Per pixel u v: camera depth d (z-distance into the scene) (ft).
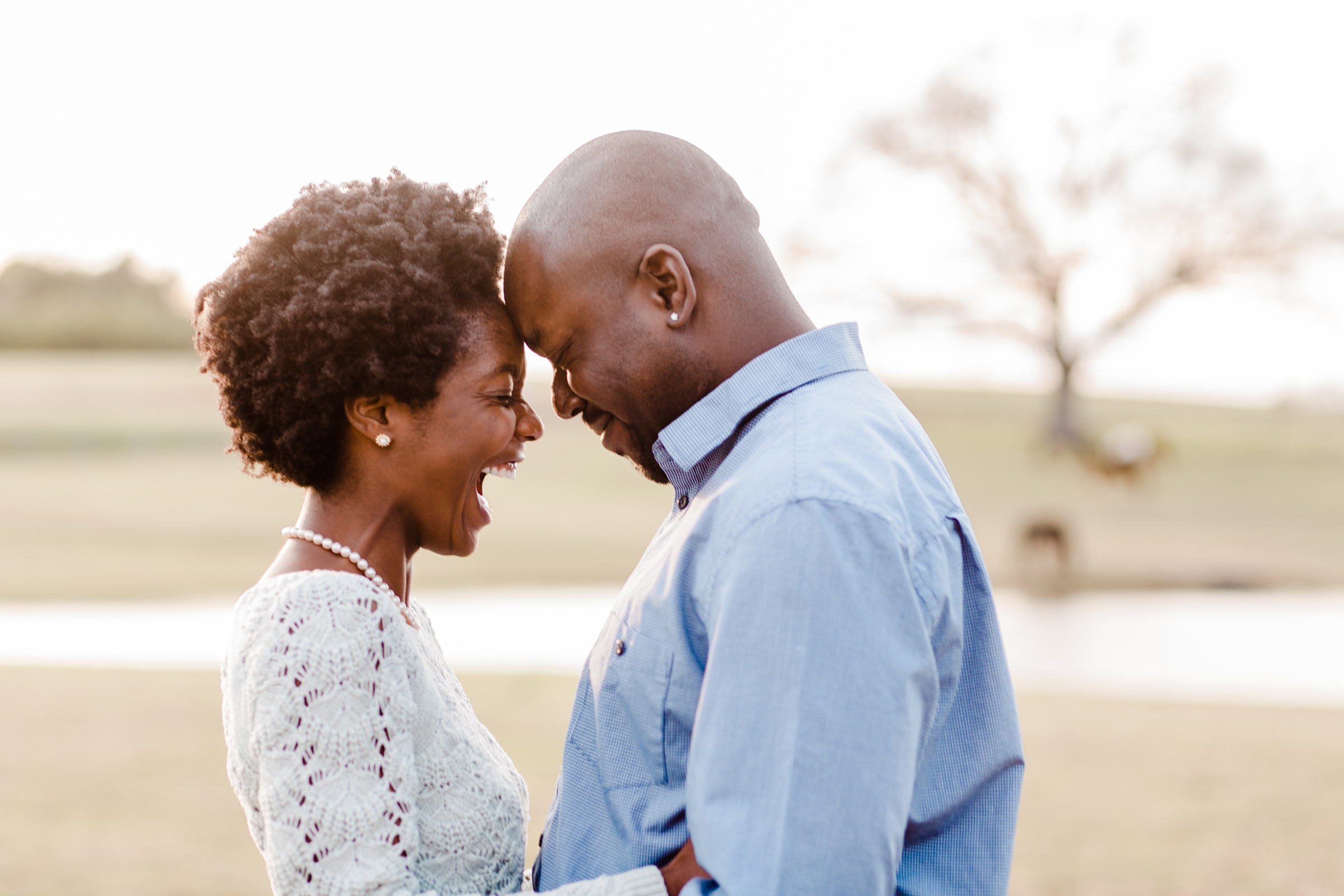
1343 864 14.85
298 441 5.28
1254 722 23.73
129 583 51.62
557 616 42.60
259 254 5.23
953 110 114.42
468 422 5.43
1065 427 120.37
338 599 4.89
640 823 5.08
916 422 5.46
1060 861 15.11
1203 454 118.42
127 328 261.44
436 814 5.15
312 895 4.64
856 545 4.44
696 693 4.94
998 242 117.39
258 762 4.82
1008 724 5.15
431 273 5.27
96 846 15.25
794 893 4.19
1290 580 59.72
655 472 5.92
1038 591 56.29
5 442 122.42
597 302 5.36
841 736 4.27
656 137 5.50
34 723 22.03
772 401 5.21
